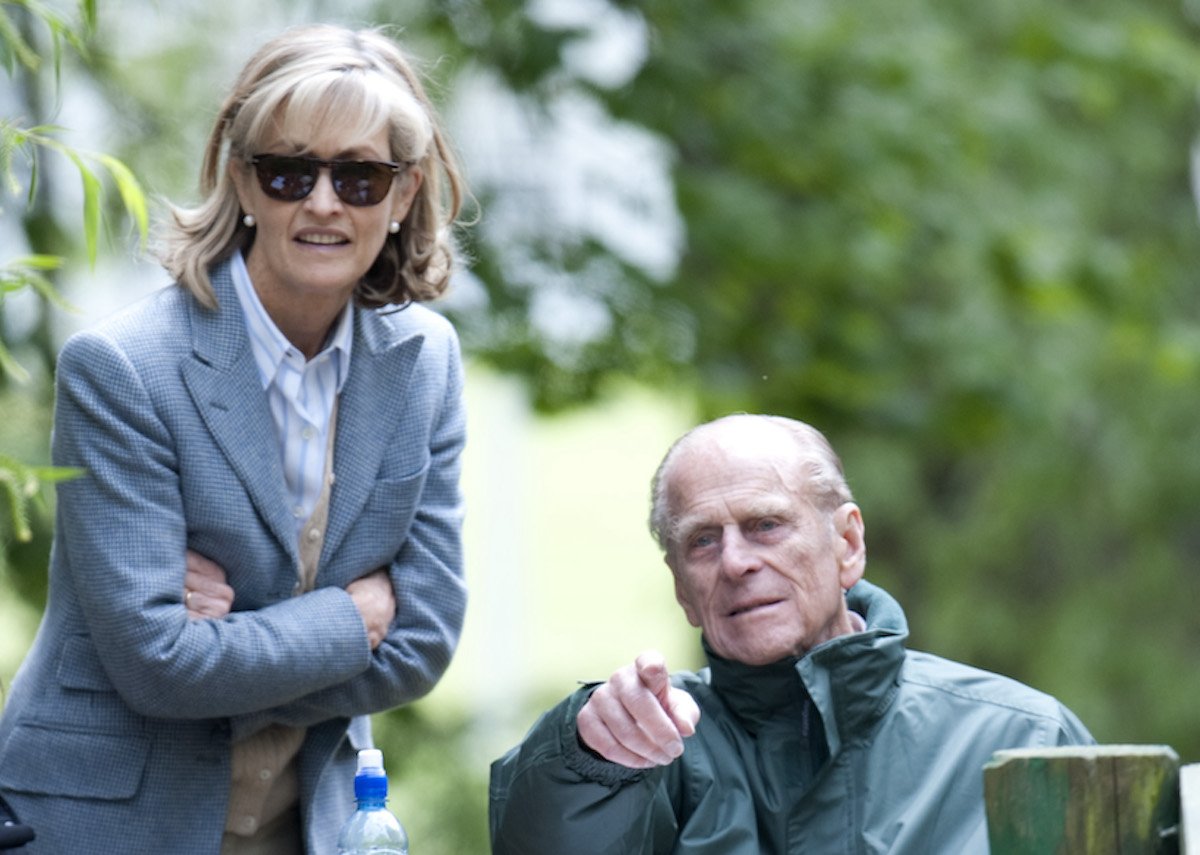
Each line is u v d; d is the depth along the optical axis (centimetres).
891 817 927
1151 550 3238
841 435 2381
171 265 955
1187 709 3130
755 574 938
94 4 973
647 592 3512
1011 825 717
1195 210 3094
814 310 2338
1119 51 2550
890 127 2298
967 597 3206
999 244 2384
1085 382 2822
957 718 954
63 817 920
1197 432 3206
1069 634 3181
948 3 2562
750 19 2281
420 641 974
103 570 909
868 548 3212
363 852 898
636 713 836
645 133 2155
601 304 2119
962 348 2425
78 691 930
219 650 906
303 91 917
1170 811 707
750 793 943
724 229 2181
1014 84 2478
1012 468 3198
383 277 982
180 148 1936
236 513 931
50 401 1742
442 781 2061
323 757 970
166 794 931
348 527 960
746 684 948
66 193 1772
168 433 925
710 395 2212
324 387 969
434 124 979
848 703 934
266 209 930
